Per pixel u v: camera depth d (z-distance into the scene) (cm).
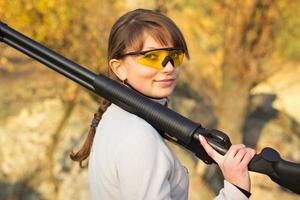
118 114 163
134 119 158
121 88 162
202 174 1030
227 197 146
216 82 1198
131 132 154
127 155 152
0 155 957
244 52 1061
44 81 1055
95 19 923
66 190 928
